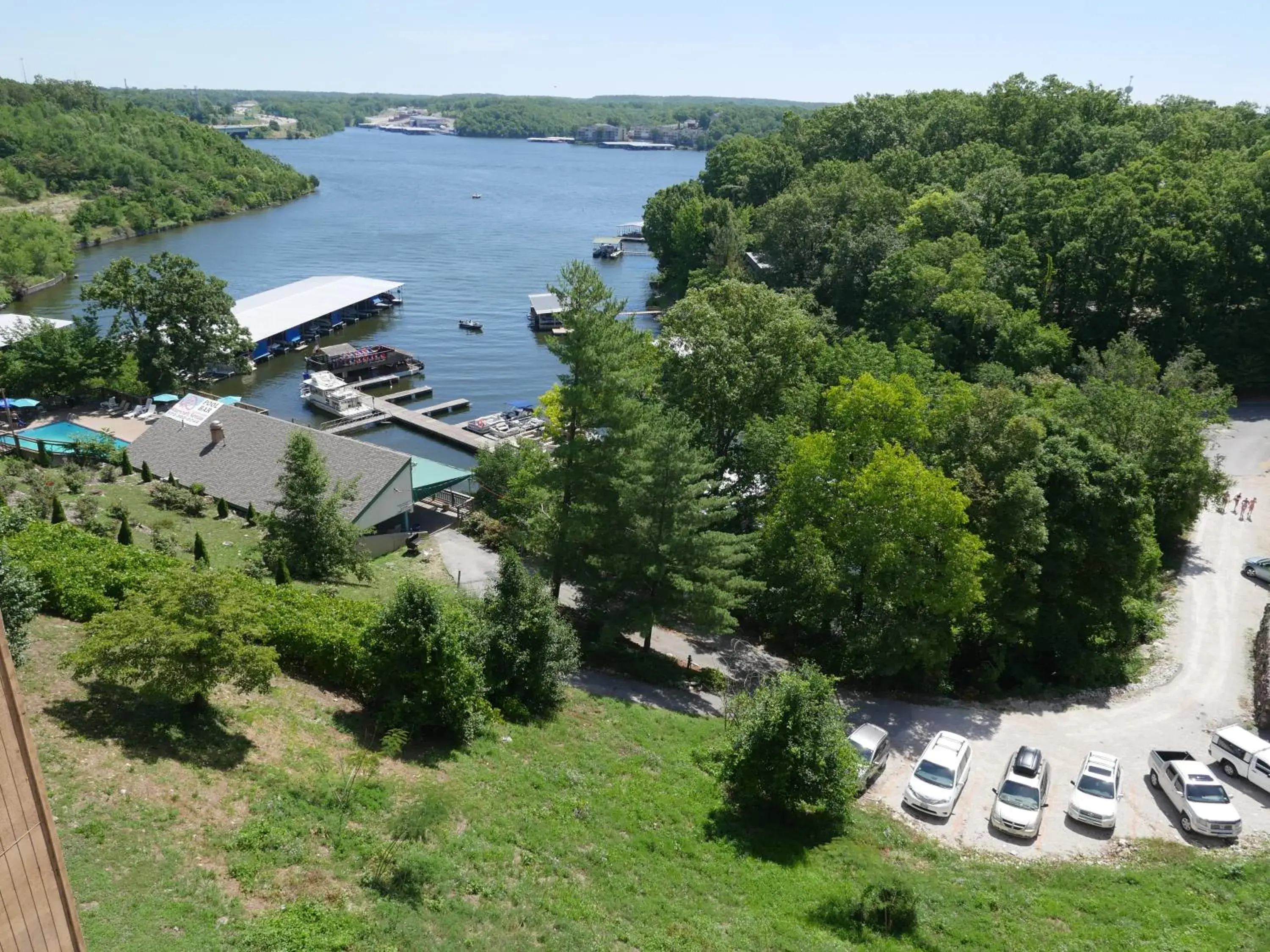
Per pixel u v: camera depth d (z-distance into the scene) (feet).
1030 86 378.73
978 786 102.12
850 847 84.23
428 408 281.33
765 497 155.94
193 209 595.06
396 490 161.89
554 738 91.40
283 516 130.72
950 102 394.93
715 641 140.36
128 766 63.52
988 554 120.88
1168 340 237.86
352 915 55.36
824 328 228.22
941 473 122.21
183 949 48.85
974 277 222.07
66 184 558.97
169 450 180.14
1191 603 150.71
